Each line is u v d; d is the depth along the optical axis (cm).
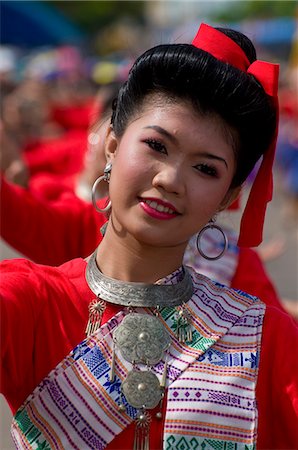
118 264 174
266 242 809
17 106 662
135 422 164
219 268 282
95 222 293
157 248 171
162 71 163
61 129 1012
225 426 164
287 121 1052
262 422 172
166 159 161
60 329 170
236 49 171
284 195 1032
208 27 171
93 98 1570
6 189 280
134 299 171
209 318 175
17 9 1709
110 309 172
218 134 163
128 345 167
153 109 163
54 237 290
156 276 174
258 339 174
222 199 170
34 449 164
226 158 165
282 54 1795
